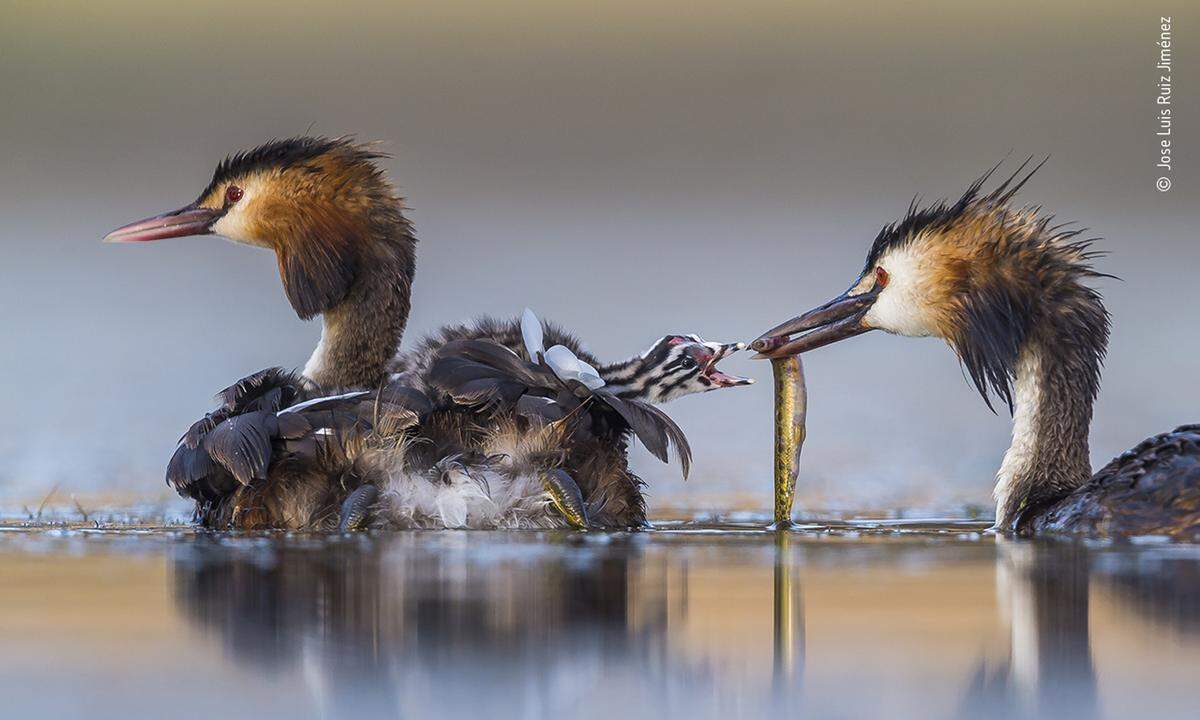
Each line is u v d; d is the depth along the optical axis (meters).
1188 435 11.91
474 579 9.32
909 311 13.02
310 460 11.48
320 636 7.91
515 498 11.44
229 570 9.62
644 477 15.26
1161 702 6.88
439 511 11.35
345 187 14.20
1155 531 11.46
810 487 14.80
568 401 11.72
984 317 12.80
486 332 13.63
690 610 8.56
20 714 6.66
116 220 29.91
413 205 32.72
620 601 8.74
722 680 7.21
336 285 14.21
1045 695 6.98
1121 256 25.31
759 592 9.04
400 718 6.62
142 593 8.88
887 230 13.23
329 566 9.73
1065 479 12.49
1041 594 8.98
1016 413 12.74
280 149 14.38
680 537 11.33
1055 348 12.62
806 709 6.78
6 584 9.20
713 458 16.08
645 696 6.96
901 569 9.88
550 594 8.90
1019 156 34.62
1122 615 8.48
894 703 6.88
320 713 6.67
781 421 13.18
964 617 8.42
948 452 16.22
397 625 8.13
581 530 11.41
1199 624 8.24
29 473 14.93
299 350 20.41
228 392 12.12
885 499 14.27
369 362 14.20
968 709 6.77
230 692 6.96
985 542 11.24
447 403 11.73
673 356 13.94
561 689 7.07
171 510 13.15
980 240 12.84
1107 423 16.80
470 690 7.02
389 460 11.38
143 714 6.64
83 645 7.74
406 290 14.32
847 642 7.90
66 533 11.47
